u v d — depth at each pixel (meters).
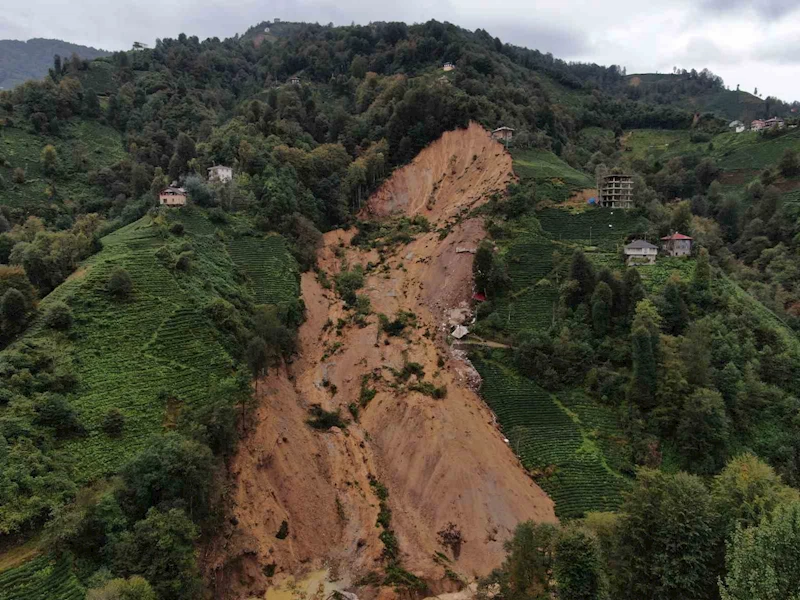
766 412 72.00
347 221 122.81
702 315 82.31
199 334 70.31
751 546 35.69
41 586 40.00
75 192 118.75
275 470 63.22
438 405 74.12
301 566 57.41
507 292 94.62
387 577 56.41
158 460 49.06
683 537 42.34
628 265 93.62
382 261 112.81
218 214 99.00
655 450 68.00
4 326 59.62
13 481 44.31
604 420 73.25
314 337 90.75
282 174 113.50
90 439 52.59
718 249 117.06
